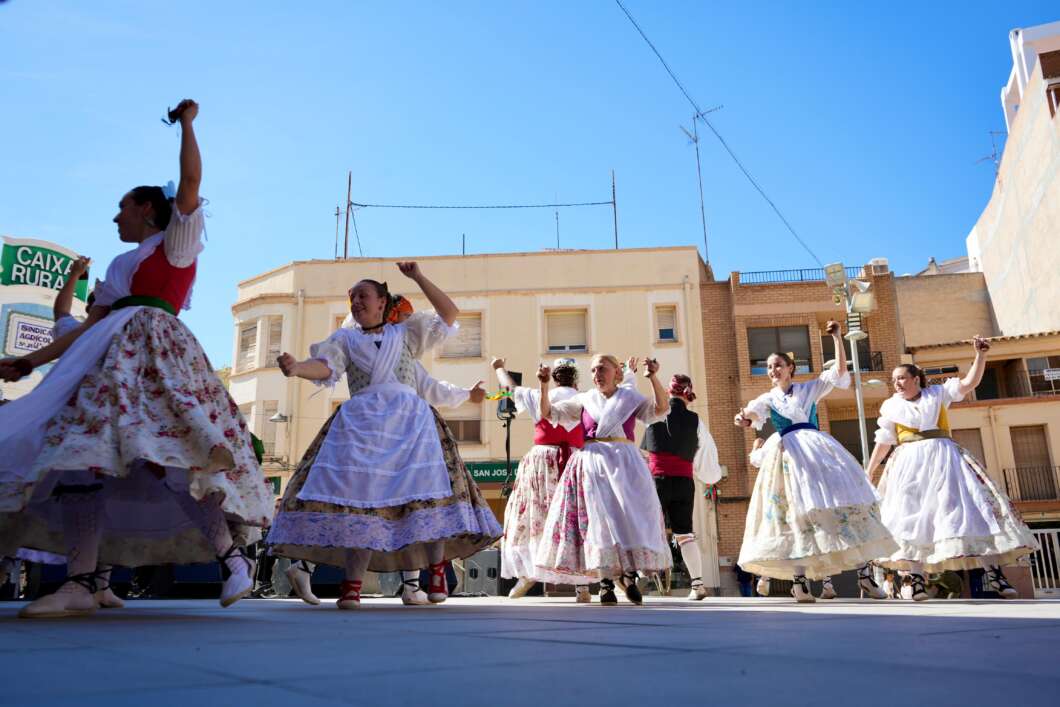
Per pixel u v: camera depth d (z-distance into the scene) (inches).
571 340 1084.5
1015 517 253.4
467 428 1045.8
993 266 1282.0
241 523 132.1
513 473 1008.2
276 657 66.2
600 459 219.5
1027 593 287.3
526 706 43.6
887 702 43.5
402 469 172.1
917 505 263.6
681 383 275.0
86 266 171.2
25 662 62.4
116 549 152.3
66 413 116.8
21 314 668.7
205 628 98.9
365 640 81.2
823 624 100.0
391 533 166.9
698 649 70.1
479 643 77.4
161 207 139.2
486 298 1088.8
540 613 140.9
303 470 174.2
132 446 112.7
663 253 1091.9
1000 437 967.0
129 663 62.1
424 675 55.1
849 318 654.5
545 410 238.8
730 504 983.6
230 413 129.6
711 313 1072.2
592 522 212.7
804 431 223.8
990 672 54.2
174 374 122.6
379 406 177.2
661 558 212.5
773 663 59.9
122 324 123.0
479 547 186.4
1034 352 997.2
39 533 139.8
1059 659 60.9
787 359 235.1
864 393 1016.9
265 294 1105.4
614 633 88.6
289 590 387.9
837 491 213.6
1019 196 1129.4
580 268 1093.1
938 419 270.8
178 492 129.6
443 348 1076.5
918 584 257.4
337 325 1090.7
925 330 1325.0
